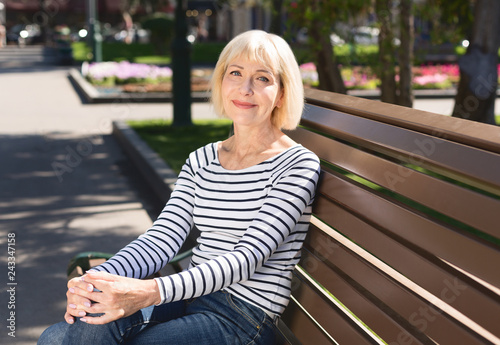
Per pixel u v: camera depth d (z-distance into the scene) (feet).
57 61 80.74
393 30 20.16
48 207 17.95
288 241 6.21
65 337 5.78
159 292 5.54
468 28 22.47
